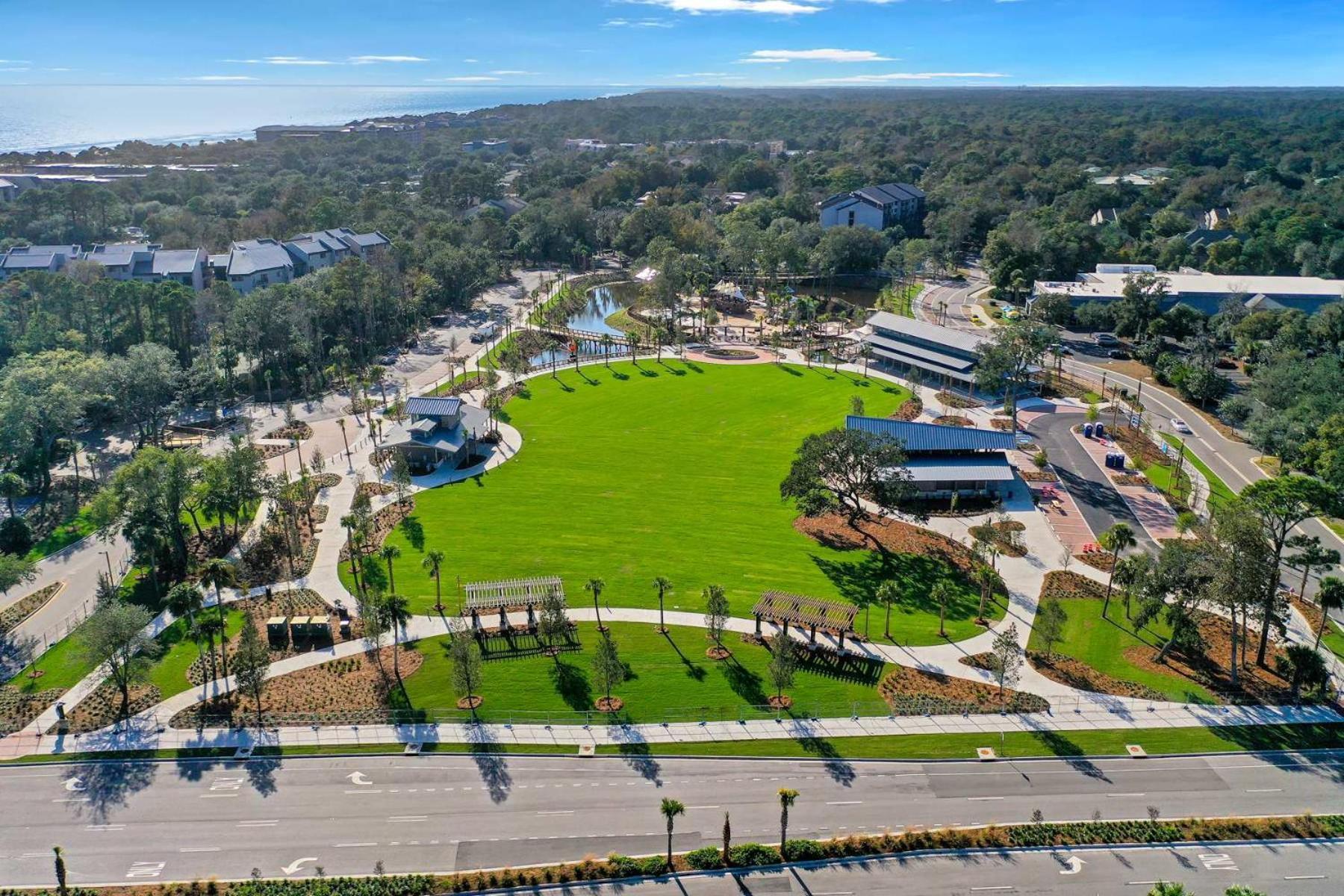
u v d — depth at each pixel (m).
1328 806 75.81
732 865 69.50
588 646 97.94
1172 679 92.62
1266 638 99.06
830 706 88.44
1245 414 158.75
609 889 67.62
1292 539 94.38
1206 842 71.94
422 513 129.50
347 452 152.75
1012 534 121.38
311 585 110.06
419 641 98.81
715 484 139.62
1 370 153.38
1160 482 139.88
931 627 101.75
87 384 144.75
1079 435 158.62
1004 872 69.31
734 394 181.62
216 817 74.38
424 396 177.38
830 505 118.56
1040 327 185.00
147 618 89.44
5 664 94.94
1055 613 93.06
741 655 96.56
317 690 90.44
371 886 67.12
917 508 132.12
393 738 83.75
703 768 80.56
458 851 70.94
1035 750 82.69
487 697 89.62
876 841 71.44
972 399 176.38
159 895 66.44
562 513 129.50
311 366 193.50
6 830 72.69
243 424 165.38
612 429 163.12
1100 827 73.00
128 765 80.31
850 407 172.88
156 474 112.31
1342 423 133.75
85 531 126.12
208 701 88.88
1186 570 93.06
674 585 109.94
